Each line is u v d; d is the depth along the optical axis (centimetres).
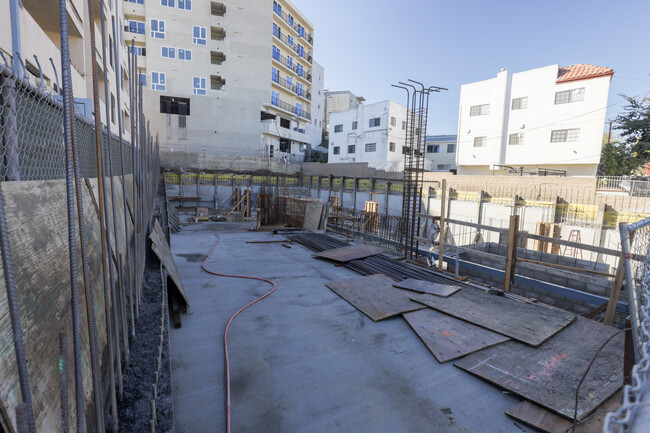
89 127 338
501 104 2580
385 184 2533
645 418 71
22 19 587
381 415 286
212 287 602
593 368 341
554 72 2345
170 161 2809
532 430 268
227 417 271
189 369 344
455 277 669
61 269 215
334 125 4078
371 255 834
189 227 1341
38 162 211
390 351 390
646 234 260
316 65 4938
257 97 3350
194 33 3119
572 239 1590
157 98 2998
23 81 180
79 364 157
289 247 972
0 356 129
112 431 234
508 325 439
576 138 2275
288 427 269
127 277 367
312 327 449
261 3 3312
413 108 926
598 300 546
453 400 306
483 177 2073
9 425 124
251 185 2816
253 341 407
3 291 140
